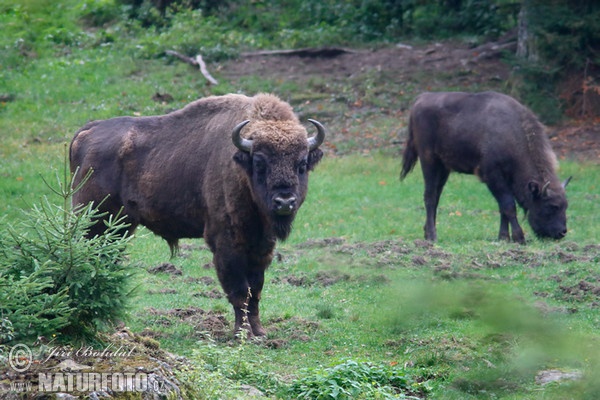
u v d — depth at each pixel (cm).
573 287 4112
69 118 8488
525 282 4291
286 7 11862
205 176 3456
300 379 2741
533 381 2892
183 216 3569
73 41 10650
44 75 9531
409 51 10550
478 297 3869
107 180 3706
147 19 11250
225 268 3375
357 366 2809
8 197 6159
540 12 8925
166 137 3647
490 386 2845
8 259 2653
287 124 3303
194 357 2722
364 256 4862
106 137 3769
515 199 5706
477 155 5644
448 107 5794
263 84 9531
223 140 3444
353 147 8319
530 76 8994
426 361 3084
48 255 2669
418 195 6806
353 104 9231
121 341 2750
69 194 2789
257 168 3206
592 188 6956
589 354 3130
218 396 2470
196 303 3944
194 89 9338
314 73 9981
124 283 2777
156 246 5131
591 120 8769
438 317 3709
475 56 10181
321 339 3403
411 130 6003
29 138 7969
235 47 10556
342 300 4034
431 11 11431
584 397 2686
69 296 2673
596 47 9150
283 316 3725
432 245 5159
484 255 4897
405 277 4356
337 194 6725
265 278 4456
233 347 3186
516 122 5603
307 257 4875
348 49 10569
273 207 3167
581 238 5503
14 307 2492
